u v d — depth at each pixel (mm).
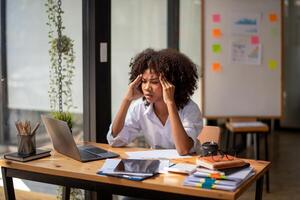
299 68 6914
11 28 3223
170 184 1668
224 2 4535
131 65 2469
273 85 4605
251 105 4633
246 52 4578
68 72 2928
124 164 1909
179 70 2346
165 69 2299
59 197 2875
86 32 2816
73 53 2900
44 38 3062
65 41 2902
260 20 4555
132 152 2279
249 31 4555
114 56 3877
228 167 1778
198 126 2346
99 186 1845
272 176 4320
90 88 2842
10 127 3215
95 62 2791
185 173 1799
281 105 4617
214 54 4582
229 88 4617
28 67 3172
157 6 4664
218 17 4551
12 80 3244
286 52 6949
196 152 2258
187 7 5164
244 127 4109
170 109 2213
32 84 3152
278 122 7156
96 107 2824
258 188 1958
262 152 5398
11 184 2135
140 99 2508
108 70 2896
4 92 3268
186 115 2361
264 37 4570
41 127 3037
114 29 3898
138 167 1861
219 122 5273
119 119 2432
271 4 4543
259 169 1902
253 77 4605
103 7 2809
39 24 3076
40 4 3051
